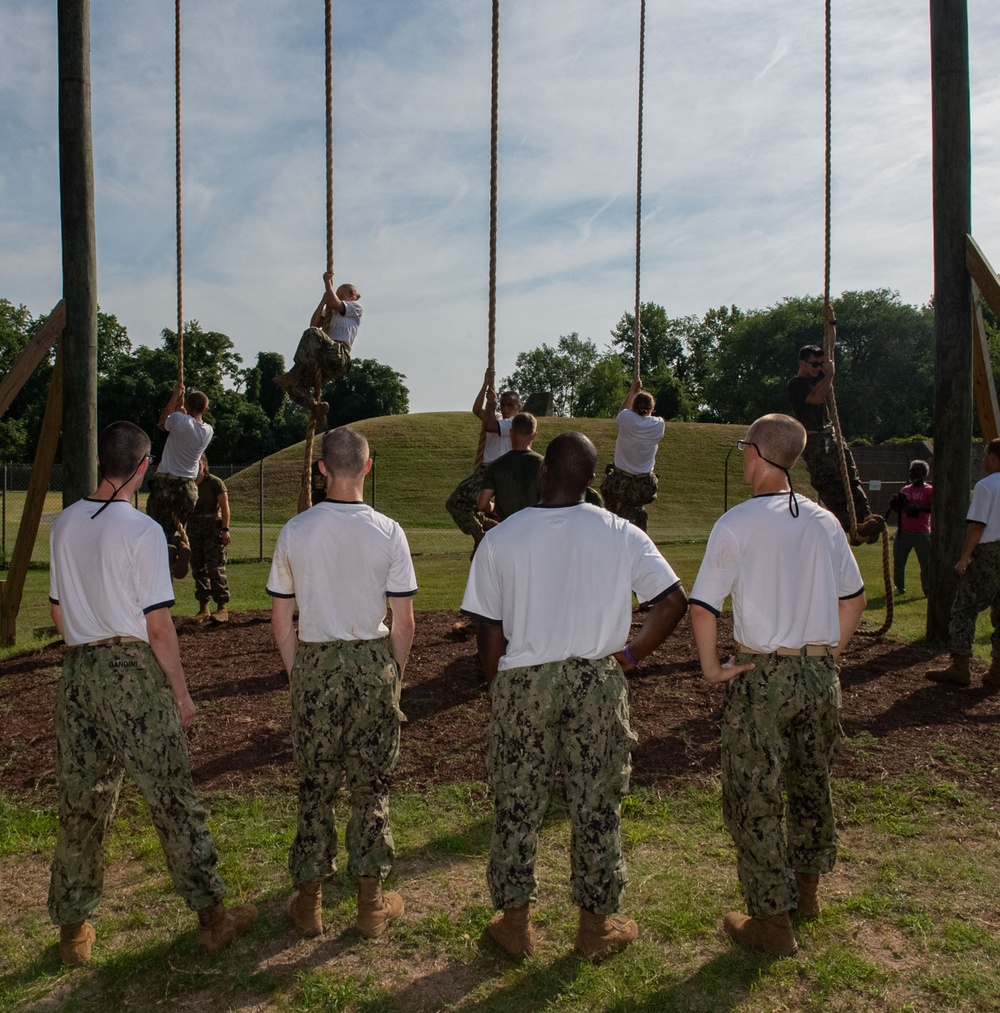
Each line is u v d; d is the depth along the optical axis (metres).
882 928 3.55
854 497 8.41
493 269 5.64
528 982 3.19
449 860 4.20
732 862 4.14
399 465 36.78
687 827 4.54
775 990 3.14
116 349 84.38
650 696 6.65
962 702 6.54
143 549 3.27
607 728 3.20
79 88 8.13
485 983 3.20
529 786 3.21
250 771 5.25
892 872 4.00
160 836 3.33
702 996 3.12
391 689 3.49
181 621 9.79
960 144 8.19
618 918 3.49
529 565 3.23
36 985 3.23
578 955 3.35
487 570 3.31
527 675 3.21
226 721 6.14
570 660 3.21
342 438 3.55
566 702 3.19
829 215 7.09
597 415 97.56
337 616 3.43
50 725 6.12
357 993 3.14
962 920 3.61
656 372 96.56
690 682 6.99
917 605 11.80
